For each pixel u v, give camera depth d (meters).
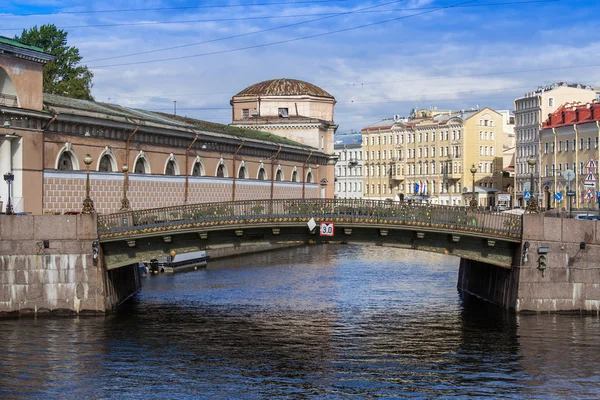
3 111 47.50
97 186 56.25
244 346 36.00
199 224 40.50
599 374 31.75
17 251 39.81
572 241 41.12
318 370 32.34
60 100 58.34
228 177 74.62
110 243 40.97
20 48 49.12
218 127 80.62
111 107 66.06
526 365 32.94
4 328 37.78
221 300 48.41
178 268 65.62
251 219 40.62
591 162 46.34
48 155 51.81
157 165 63.31
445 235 41.59
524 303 41.09
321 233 40.81
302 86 99.50
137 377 31.16
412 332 38.91
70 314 40.22
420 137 145.12
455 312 44.22
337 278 60.59
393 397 29.14
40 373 31.41
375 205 41.03
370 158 155.75
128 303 46.47
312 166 94.62
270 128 96.38
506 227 41.06
